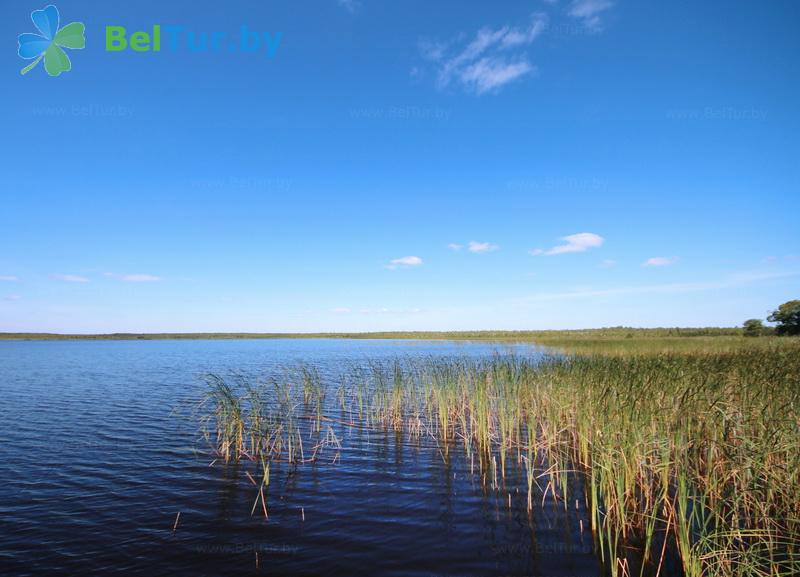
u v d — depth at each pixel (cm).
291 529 810
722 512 760
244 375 3225
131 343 13712
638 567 666
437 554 718
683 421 941
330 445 1382
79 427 1642
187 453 1307
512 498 953
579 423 1148
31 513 888
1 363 4675
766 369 1282
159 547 746
